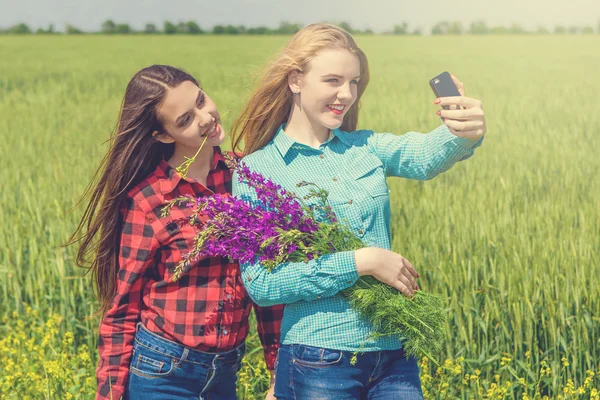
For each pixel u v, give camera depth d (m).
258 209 2.71
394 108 16.28
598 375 4.18
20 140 12.85
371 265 2.62
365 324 2.70
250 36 70.88
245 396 4.07
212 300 2.91
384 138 2.96
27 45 50.88
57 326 5.07
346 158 2.88
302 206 2.76
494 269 4.98
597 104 17.59
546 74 26.53
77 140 13.06
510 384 4.05
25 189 8.25
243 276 2.77
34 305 5.34
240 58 37.50
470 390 4.12
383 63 32.97
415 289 2.76
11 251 6.17
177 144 2.99
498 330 4.54
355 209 2.79
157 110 2.84
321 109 2.77
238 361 3.06
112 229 2.98
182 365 2.89
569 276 4.77
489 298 4.75
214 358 2.93
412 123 14.07
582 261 5.07
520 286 4.70
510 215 6.42
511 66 30.56
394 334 2.73
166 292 2.91
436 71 28.12
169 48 48.16
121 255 2.92
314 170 2.86
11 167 10.41
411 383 2.75
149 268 2.95
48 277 5.73
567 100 18.48
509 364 4.25
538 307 4.64
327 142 2.90
